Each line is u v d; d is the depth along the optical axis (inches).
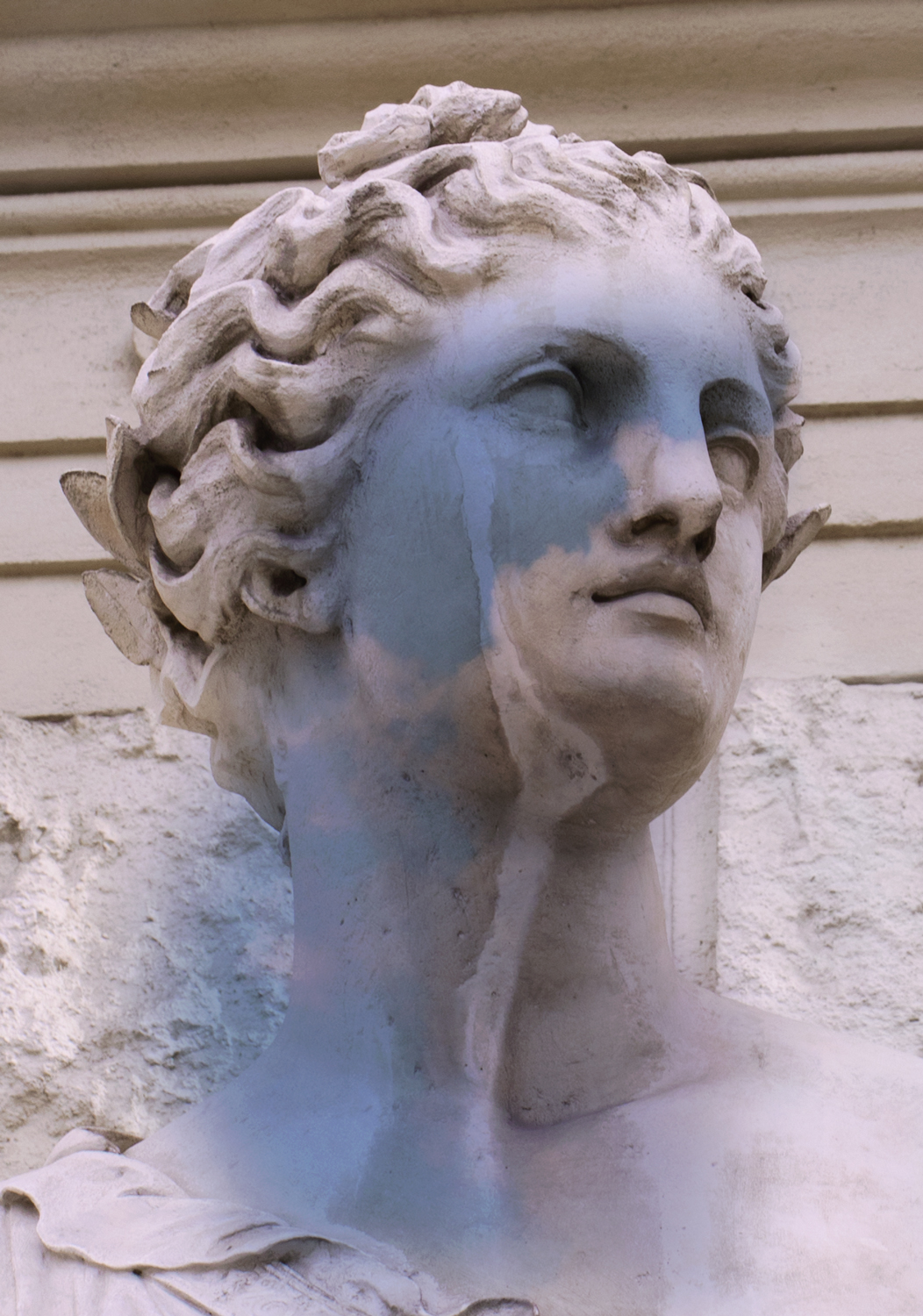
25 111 320.2
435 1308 179.8
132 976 264.8
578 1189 190.9
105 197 315.6
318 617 205.0
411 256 200.2
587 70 319.0
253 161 318.7
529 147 205.2
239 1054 259.4
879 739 276.4
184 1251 181.6
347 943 203.0
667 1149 193.2
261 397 203.2
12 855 274.1
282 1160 195.9
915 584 289.4
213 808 276.4
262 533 205.2
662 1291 183.2
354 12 318.7
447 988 199.3
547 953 200.4
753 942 260.8
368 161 214.2
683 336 197.5
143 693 286.5
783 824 269.6
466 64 319.3
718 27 317.1
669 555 191.3
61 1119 256.7
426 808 201.2
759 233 311.3
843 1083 201.2
